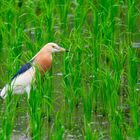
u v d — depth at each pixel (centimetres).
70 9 2388
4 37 2080
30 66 1791
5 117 1586
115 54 1886
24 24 2267
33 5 2391
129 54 1883
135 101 1616
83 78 1839
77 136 1598
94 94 1748
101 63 1984
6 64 1898
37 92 1617
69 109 1677
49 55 1838
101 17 2155
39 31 2033
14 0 2375
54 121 1678
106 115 1705
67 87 1752
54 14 2406
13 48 1955
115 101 1628
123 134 1543
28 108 1675
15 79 1744
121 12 2389
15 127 1655
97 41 1956
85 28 2259
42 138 1585
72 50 1947
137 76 1927
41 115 1620
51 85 1800
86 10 2220
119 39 2175
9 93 1658
